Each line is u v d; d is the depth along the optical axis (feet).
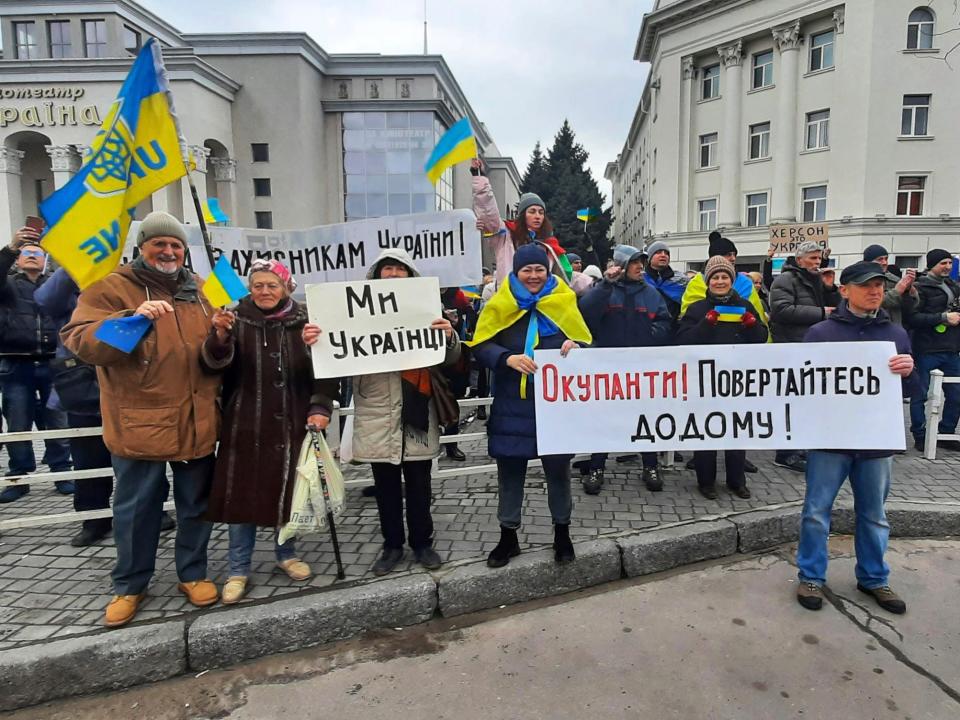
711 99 90.74
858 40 74.95
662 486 16.52
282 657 10.39
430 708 8.96
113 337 8.91
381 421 11.50
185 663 10.01
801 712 8.68
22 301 16.40
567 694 9.19
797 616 11.16
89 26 100.42
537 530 13.74
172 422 10.05
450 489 16.87
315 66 108.37
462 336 24.80
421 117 112.88
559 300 11.77
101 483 14.02
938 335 19.57
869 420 11.37
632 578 12.82
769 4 81.92
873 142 75.20
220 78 97.40
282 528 10.95
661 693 9.14
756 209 87.56
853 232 76.84
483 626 11.16
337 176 113.60
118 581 10.37
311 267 16.07
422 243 15.89
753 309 15.97
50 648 9.58
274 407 10.96
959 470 17.54
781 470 18.08
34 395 17.19
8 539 13.84
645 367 11.85
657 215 97.25
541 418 11.60
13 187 90.89
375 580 11.61
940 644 10.23
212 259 10.46
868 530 11.44
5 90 88.38
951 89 73.87
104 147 9.12
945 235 75.46
